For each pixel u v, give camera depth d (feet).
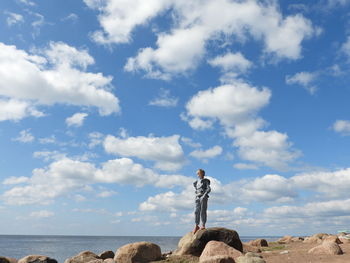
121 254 48.70
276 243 76.84
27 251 239.50
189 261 45.19
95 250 259.60
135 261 47.78
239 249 49.26
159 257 50.03
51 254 204.85
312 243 65.00
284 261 40.55
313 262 38.65
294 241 79.46
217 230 49.24
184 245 49.88
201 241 48.78
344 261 38.17
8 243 442.91
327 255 43.39
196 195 52.90
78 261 53.93
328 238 61.36
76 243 462.19
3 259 53.83
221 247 43.16
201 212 51.93
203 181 52.90
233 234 49.06
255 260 36.91
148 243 49.93
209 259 35.60
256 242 70.23
